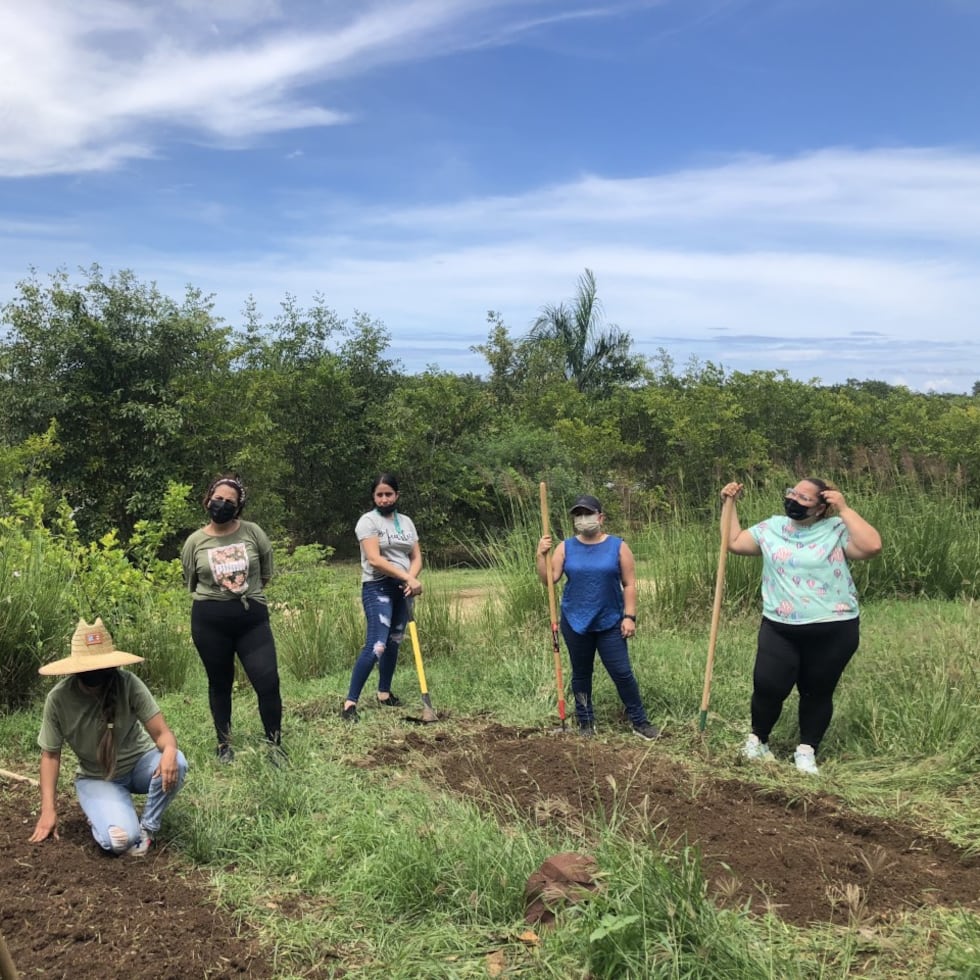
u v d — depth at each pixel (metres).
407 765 5.75
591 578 6.46
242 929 3.74
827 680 5.82
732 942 3.28
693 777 5.50
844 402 26.05
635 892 3.47
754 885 4.02
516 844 4.16
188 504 18.08
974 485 16.34
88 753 4.59
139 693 4.63
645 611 10.15
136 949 3.48
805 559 5.82
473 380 33.12
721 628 9.51
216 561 5.77
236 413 19.17
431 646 9.39
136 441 18.47
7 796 5.14
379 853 4.17
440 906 3.86
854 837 4.70
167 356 18.80
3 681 7.24
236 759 5.80
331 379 22.55
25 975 3.28
